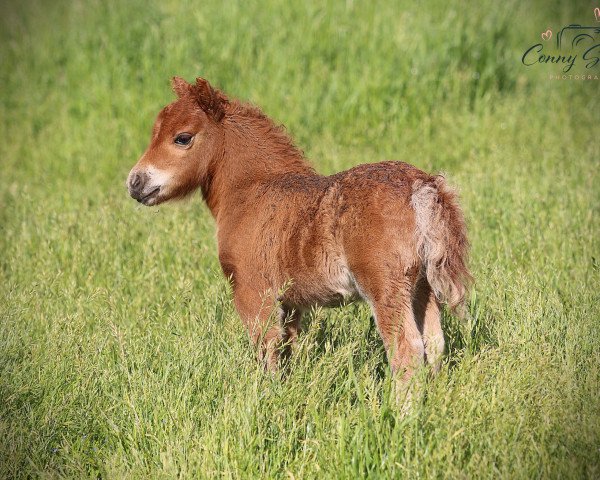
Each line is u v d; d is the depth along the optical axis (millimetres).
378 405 13828
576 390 13961
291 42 38000
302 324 18062
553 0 46750
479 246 21594
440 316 15359
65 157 34031
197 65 36906
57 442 14594
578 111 34844
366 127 33625
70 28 42719
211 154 17406
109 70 38469
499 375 14414
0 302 19375
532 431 13242
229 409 14016
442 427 13070
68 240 22828
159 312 17969
